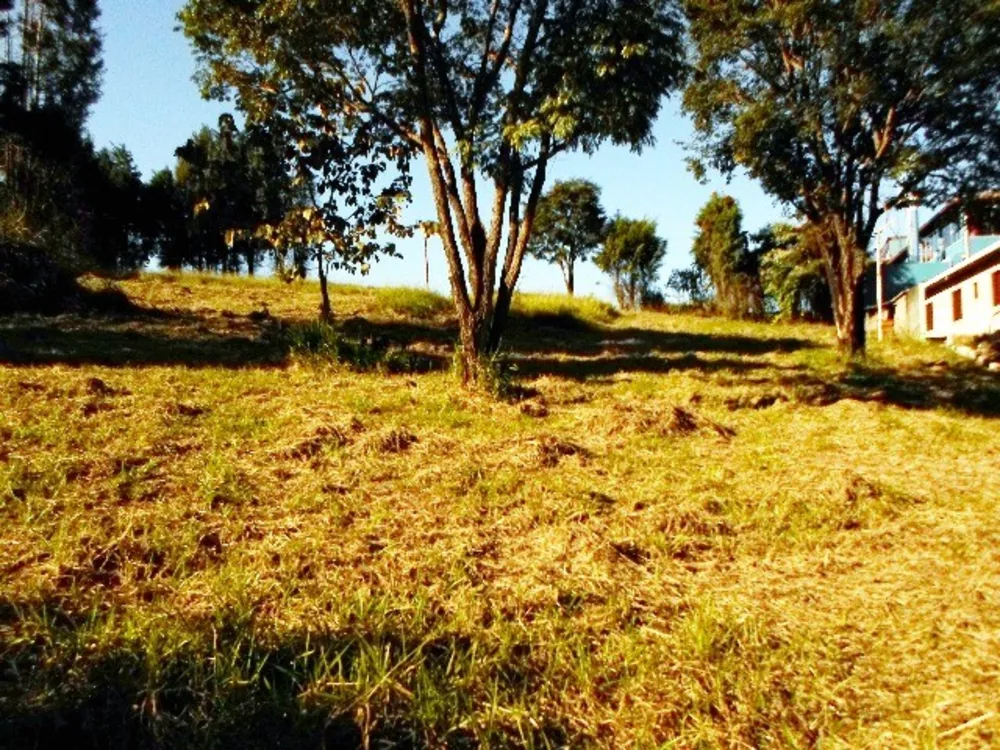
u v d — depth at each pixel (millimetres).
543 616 3570
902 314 27672
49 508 4359
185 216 38656
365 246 9891
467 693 2920
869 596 4008
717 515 5164
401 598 3662
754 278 32500
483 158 8992
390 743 2633
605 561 4285
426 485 5457
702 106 15367
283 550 4137
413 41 8898
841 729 2852
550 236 39156
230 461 5570
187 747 2521
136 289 17359
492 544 4488
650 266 35656
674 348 16500
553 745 2693
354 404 7730
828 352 15930
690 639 3398
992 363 15484
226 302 16875
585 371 12047
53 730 2598
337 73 9352
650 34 8859
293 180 10383
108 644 2986
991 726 2846
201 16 8750
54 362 8898
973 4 12352
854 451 7348
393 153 9945
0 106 26719
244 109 9523
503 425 7430
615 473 6047
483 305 9141
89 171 34438
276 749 2580
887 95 13523
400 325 16031
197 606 3451
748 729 2838
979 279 20953
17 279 13180
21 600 3365
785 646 3400
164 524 4309
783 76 15172
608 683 3082
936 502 5652
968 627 3654
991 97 13266
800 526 5023
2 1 29781
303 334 10500
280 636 3180
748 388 10812
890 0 12977
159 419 6402
